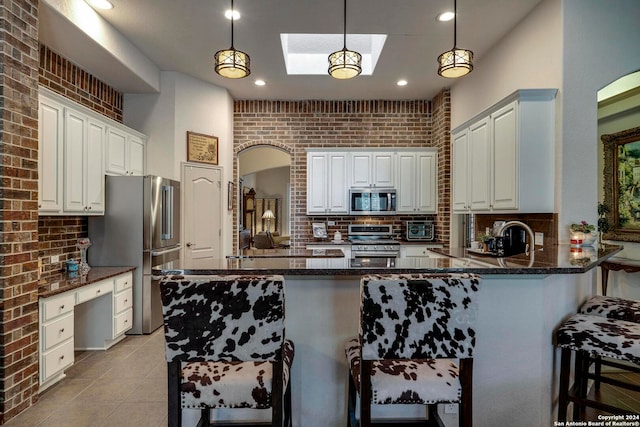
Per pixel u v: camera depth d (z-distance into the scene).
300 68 4.57
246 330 1.26
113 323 3.31
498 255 3.45
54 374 2.58
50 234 3.28
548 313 1.87
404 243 5.18
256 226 11.81
